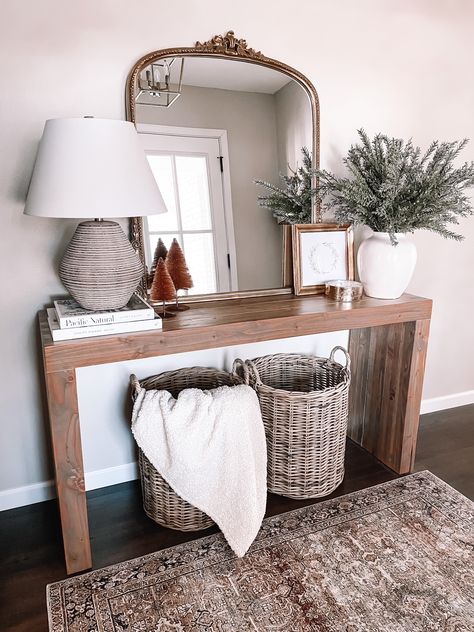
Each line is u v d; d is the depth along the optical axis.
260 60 1.85
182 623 1.34
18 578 1.51
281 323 1.67
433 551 1.61
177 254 1.84
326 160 2.08
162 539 1.68
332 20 1.95
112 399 1.95
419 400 2.02
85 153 1.29
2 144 1.57
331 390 1.79
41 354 1.78
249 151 1.91
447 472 2.10
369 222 1.95
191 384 1.99
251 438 1.62
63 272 1.47
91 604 1.41
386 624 1.33
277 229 2.02
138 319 1.48
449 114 2.30
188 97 1.78
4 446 1.82
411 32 2.11
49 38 1.56
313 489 1.88
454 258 2.51
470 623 1.34
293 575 1.51
